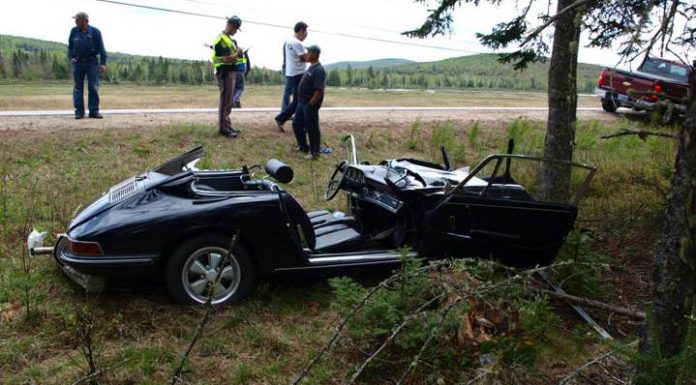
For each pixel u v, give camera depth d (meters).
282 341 4.32
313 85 9.84
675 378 3.40
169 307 4.64
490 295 4.52
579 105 20.36
